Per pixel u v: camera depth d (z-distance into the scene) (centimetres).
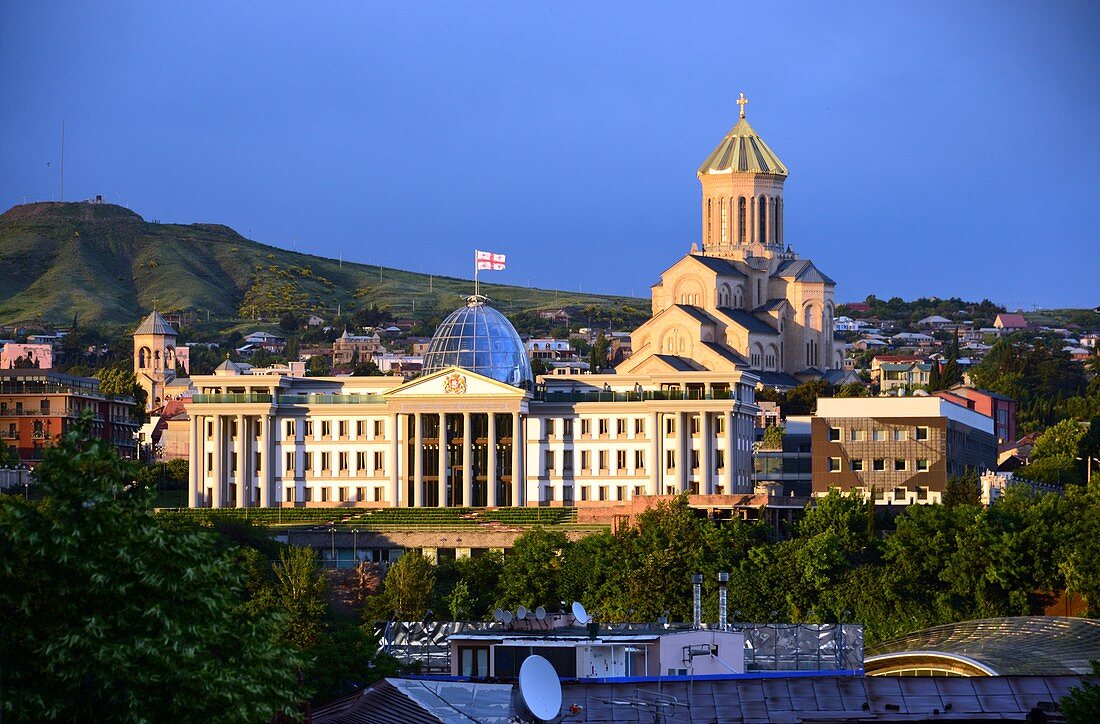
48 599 14650
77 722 14462
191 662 14600
